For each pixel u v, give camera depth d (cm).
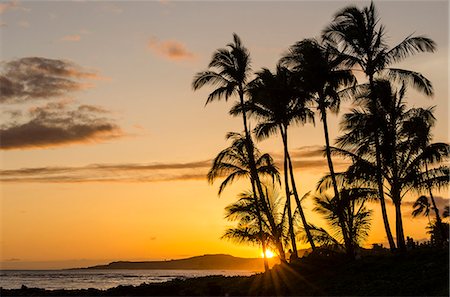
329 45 3884
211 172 4294
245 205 4344
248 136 4284
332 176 3816
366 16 3759
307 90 3978
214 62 4378
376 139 3631
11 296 5672
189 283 4872
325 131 3903
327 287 3225
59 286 10325
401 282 2917
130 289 4894
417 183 3578
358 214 3959
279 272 3906
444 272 2878
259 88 4175
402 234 3603
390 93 3709
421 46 3616
